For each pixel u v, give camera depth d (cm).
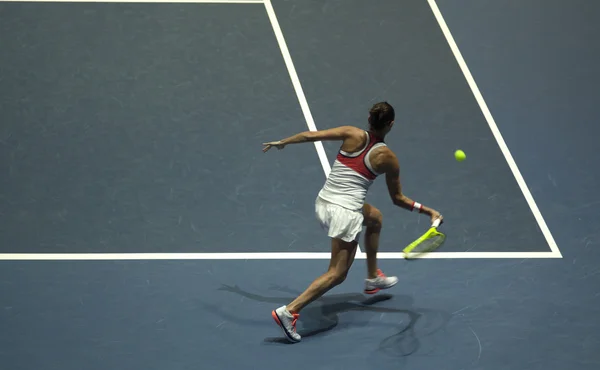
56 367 2917
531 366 2998
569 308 3259
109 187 3753
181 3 4853
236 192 3762
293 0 4916
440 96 4331
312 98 4269
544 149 4056
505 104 4303
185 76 4359
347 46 4606
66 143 3953
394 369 2962
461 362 3006
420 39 4681
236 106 4203
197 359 2977
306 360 2988
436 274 3416
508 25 4822
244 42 4597
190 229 3575
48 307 3180
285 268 3416
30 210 3628
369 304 3266
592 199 3797
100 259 3422
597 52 4659
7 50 4447
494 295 3316
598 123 4216
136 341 3044
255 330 3120
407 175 3884
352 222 2978
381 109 2944
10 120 4053
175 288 3294
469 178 3888
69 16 4700
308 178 3850
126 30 4628
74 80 4297
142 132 4031
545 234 3616
